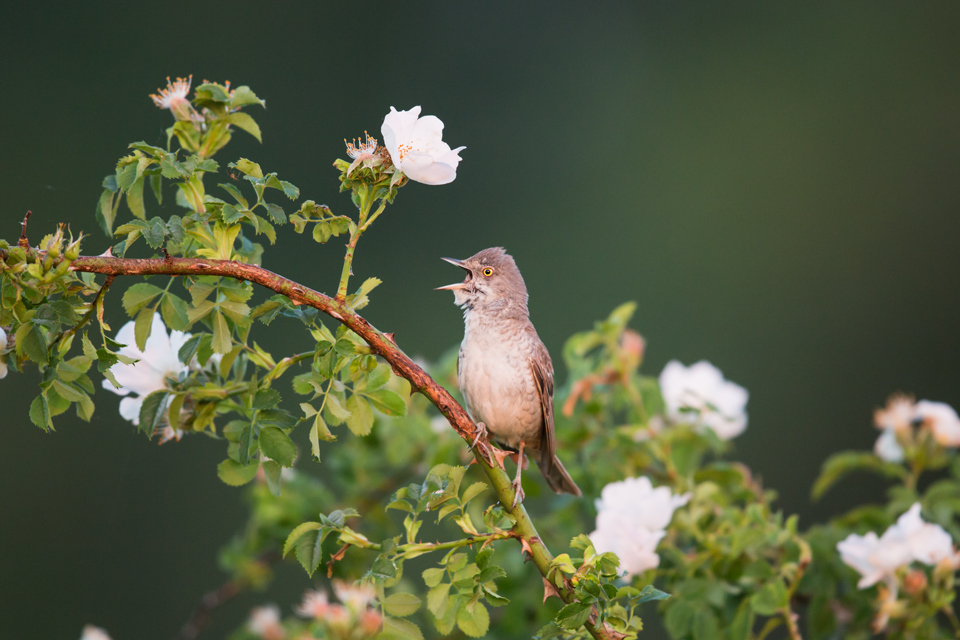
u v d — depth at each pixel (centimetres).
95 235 1861
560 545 848
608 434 848
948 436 809
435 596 512
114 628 1576
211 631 1541
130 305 514
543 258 2461
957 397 2250
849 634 766
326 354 517
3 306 488
